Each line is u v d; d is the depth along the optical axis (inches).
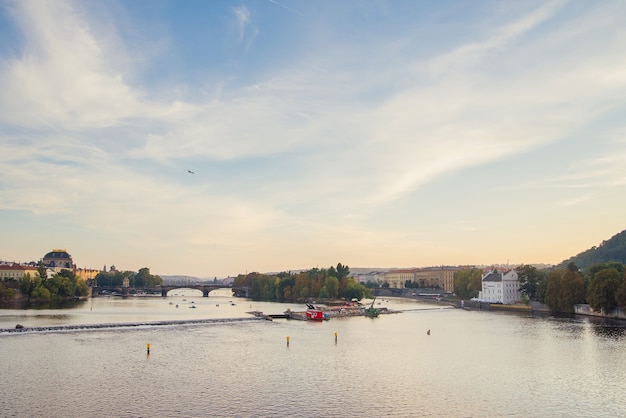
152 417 3304.6
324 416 3368.6
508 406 3619.6
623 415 3427.7
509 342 6540.4
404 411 3491.6
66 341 6387.8
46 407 3494.1
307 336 7258.9
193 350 5836.6
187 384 4156.0
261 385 4146.2
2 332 7071.9
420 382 4291.3
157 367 4815.5
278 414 3393.2
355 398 3789.4
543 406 3624.5
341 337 7155.5
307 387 4094.5
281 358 5354.3
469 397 3841.0
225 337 7057.1
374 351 5861.2
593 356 5452.8
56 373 4517.7
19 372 4547.2
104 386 4067.4
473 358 5378.9
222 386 4097.0
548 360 5241.1
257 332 7746.1
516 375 4559.5
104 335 7057.1
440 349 5994.1
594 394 3932.1
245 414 3383.4
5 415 3321.9
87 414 3351.4
